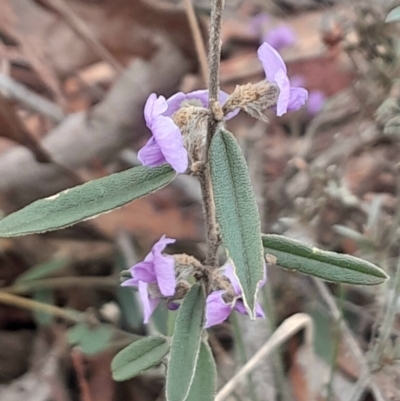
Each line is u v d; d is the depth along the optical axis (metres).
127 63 0.53
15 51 0.58
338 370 0.41
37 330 0.44
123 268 0.45
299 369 0.40
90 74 0.58
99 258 0.47
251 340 0.39
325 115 0.50
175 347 0.27
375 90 0.41
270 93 0.26
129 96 0.50
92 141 0.49
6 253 0.46
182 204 0.50
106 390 0.41
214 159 0.25
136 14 0.51
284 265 0.27
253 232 0.25
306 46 0.59
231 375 0.40
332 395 0.38
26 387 0.41
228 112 0.26
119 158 0.51
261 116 0.26
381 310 0.37
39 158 0.46
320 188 0.42
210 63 0.25
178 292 0.28
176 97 0.27
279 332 0.36
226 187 0.25
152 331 0.40
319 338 0.41
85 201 0.26
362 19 0.40
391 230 0.39
